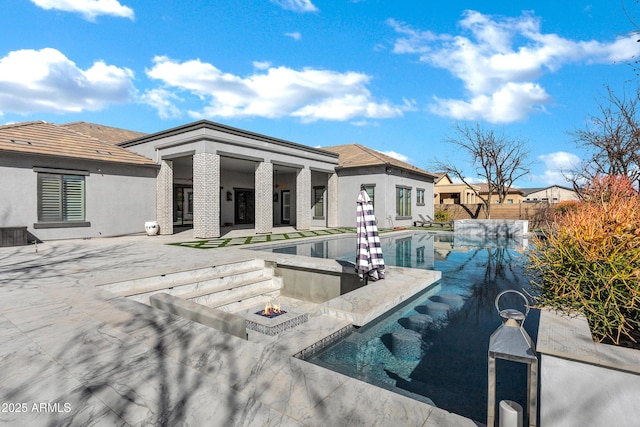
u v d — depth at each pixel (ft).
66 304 16.39
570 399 7.03
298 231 65.46
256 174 58.85
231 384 9.41
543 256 12.25
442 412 8.28
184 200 75.97
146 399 8.70
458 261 37.83
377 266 22.79
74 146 48.78
